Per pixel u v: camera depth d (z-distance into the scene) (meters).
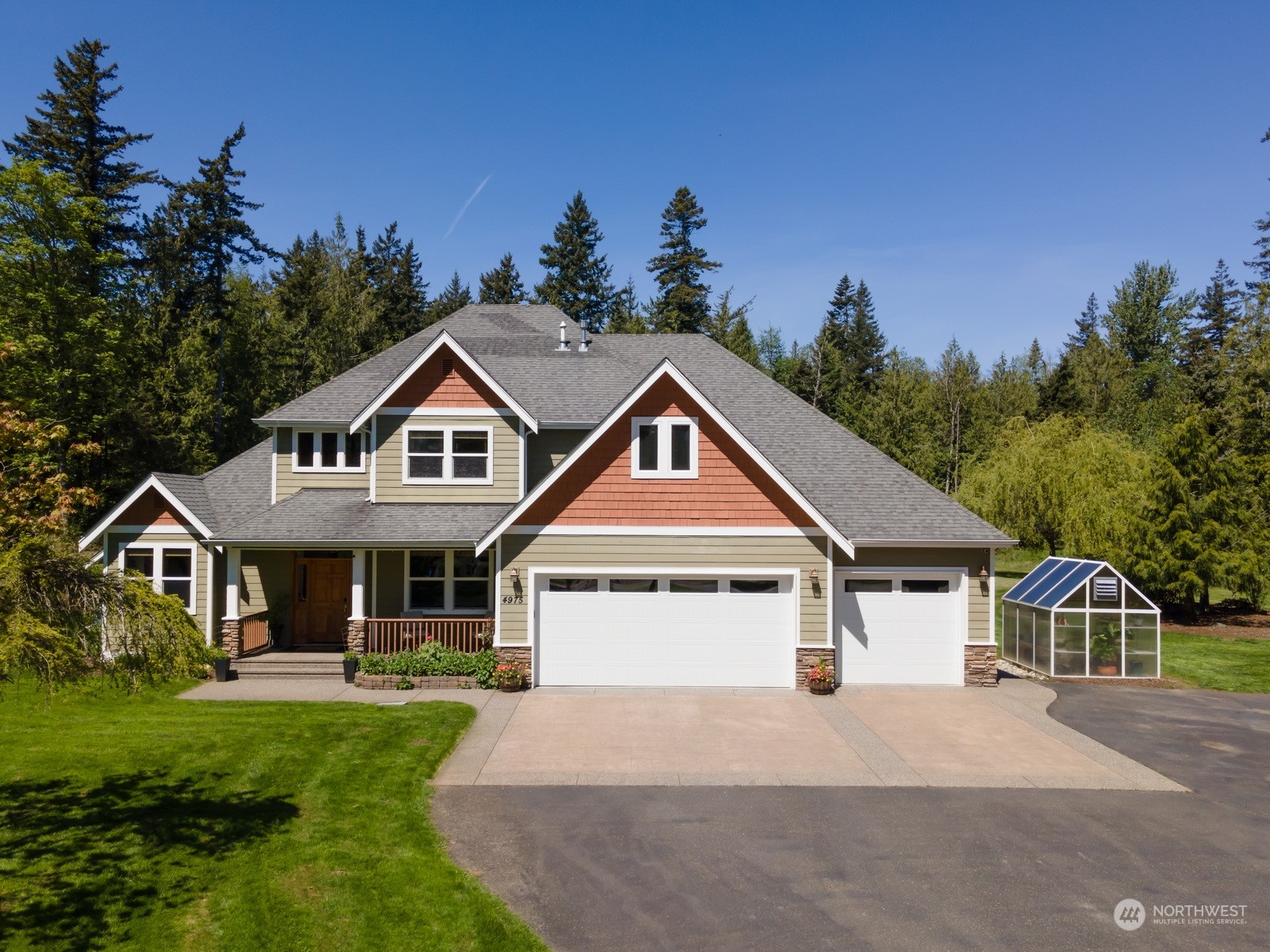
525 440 21.25
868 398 57.56
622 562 18.06
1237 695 17.97
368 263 73.12
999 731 14.92
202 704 16.22
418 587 21.31
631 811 10.98
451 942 7.55
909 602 18.66
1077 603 19.41
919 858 9.57
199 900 8.27
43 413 31.61
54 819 10.33
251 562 21.53
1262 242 51.97
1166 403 58.47
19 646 7.65
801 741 14.24
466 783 12.02
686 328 58.09
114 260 35.94
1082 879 9.04
